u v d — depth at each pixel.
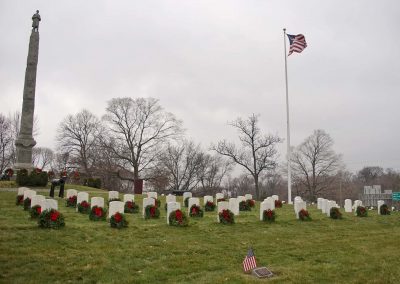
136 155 71.06
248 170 70.12
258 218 22.03
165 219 20.27
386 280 11.19
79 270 11.34
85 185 48.06
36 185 34.38
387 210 28.19
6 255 12.05
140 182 49.84
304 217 22.11
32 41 39.62
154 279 11.03
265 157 69.31
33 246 13.09
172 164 84.31
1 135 70.88
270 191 102.00
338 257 14.11
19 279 10.42
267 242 16.23
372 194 42.94
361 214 25.81
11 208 21.28
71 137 77.19
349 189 90.75
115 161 70.75
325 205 26.28
